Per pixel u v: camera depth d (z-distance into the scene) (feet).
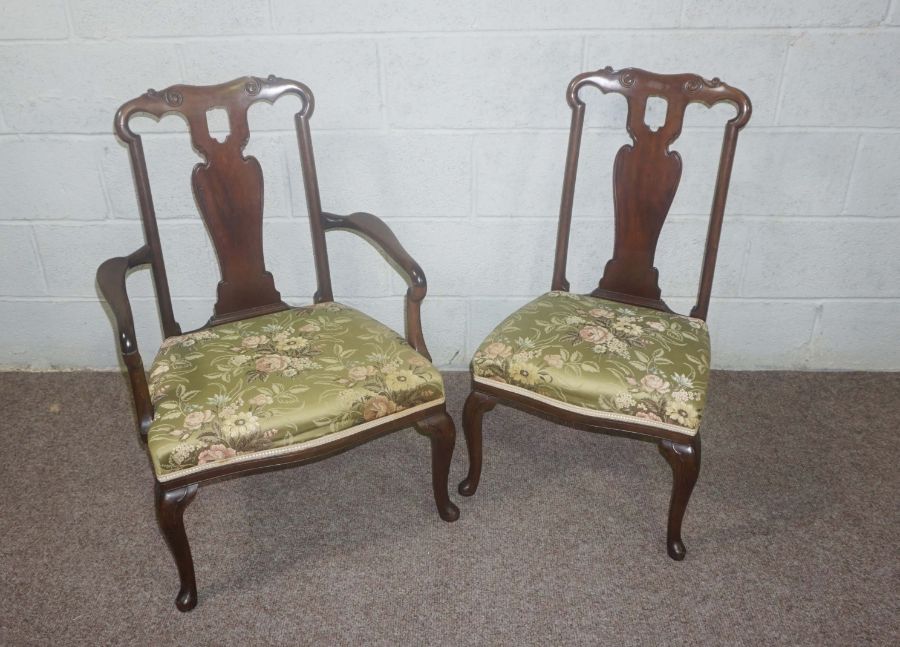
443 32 5.53
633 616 4.41
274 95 4.97
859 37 5.47
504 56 5.62
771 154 5.95
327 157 6.02
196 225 6.28
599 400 4.43
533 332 4.91
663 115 5.81
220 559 4.86
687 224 6.26
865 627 4.29
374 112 5.84
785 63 5.59
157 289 4.99
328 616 4.43
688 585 4.61
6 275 6.52
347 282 6.61
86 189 6.12
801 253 6.36
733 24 5.48
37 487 5.48
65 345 6.93
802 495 5.33
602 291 5.52
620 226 5.29
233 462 4.13
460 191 6.16
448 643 4.25
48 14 5.41
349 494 5.45
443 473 4.92
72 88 5.71
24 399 6.56
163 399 4.24
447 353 7.03
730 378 6.81
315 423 4.20
